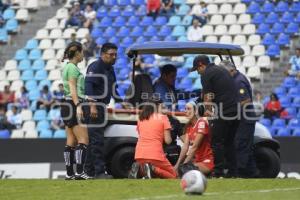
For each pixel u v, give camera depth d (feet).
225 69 118.21
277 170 127.65
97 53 232.12
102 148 118.62
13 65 240.53
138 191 91.50
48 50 242.58
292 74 213.66
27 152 172.96
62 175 170.60
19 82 235.20
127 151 124.77
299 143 164.66
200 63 119.65
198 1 243.60
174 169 113.50
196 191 86.69
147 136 113.29
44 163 171.83
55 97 215.10
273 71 219.82
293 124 197.26
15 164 173.17
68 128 113.50
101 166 118.32
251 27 232.53
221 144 117.08
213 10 239.91
